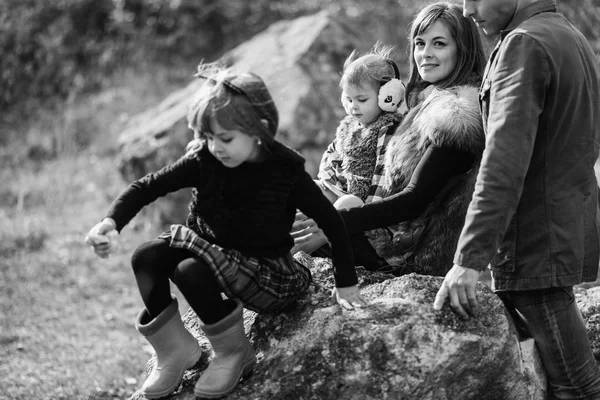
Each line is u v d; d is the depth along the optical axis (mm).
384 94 3098
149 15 10922
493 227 2525
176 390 2695
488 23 2787
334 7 10148
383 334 2525
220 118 2363
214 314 2521
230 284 2525
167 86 10203
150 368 2973
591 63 2781
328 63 7129
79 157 8969
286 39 7547
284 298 2670
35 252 6590
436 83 3088
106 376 4438
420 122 2932
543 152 2639
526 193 2668
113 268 6250
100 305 5590
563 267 2658
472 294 2549
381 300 2656
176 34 10727
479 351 2541
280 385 2580
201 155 2521
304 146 6391
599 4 6879
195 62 10641
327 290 2820
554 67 2566
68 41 10766
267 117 2453
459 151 2879
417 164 2941
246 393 2594
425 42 3043
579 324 2799
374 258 3111
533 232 2668
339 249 2576
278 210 2518
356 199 3014
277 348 2658
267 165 2490
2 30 10695
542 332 2803
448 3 3098
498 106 2574
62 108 10070
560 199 2658
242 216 2510
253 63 7180
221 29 10828
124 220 2484
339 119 6668
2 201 7902
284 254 2625
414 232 3076
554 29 2643
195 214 2609
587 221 2730
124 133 7453
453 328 2557
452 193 2998
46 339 4969
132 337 5062
